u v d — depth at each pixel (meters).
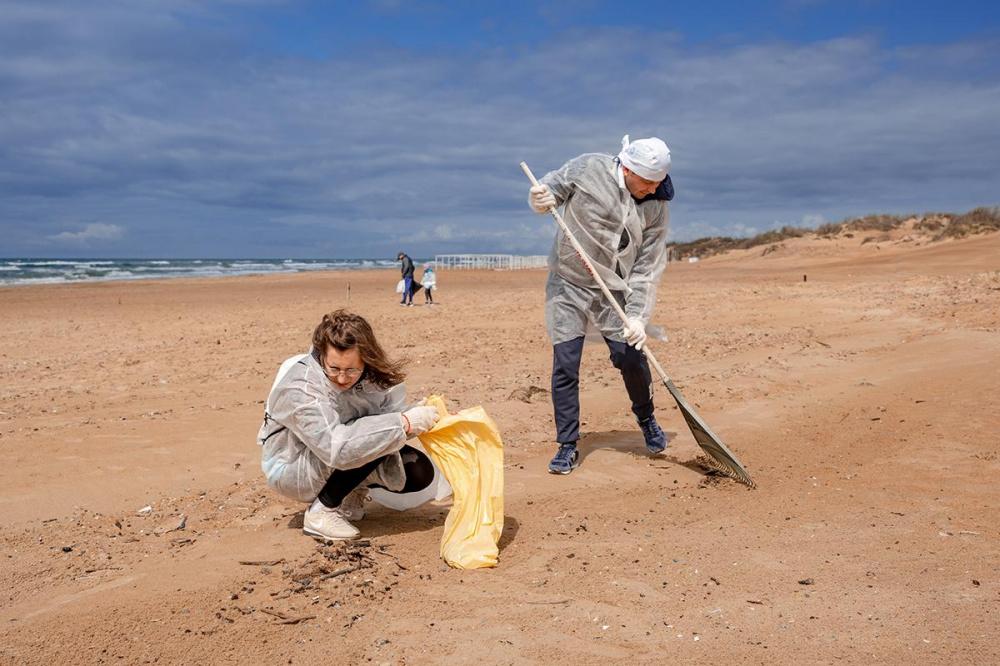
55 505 5.21
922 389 8.13
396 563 4.13
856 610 3.44
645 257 5.96
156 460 6.25
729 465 5.53
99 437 6.98
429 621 3.46
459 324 16.59
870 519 4.63
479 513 4.19
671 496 5.24
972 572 3.81
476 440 4.26
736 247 72.31
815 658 3.06
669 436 6.85
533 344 12.77
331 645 3.27
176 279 46.72
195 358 12.23
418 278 40.16
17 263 92.88
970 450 6.04
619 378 9.52
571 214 5.82
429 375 9.91
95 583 3.93
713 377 9.22
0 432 7.25
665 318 15.91
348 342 4.00
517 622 3.43
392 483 4.50
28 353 13.33
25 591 3.86
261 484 5.58
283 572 3.98
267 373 10.57
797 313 16.02
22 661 3.17
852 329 13.20
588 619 3.44
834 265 40.12
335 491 4.39
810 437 6.69
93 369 11.36
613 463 6.07
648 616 3.46
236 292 31.45
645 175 5.56
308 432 4.12
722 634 3.28
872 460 5.96
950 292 18.20
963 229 50.66
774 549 4.19
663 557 4.11
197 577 3.95
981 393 7.73
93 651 3.24
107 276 52.97
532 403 8.22
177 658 3.19
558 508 5.00
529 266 68.25
